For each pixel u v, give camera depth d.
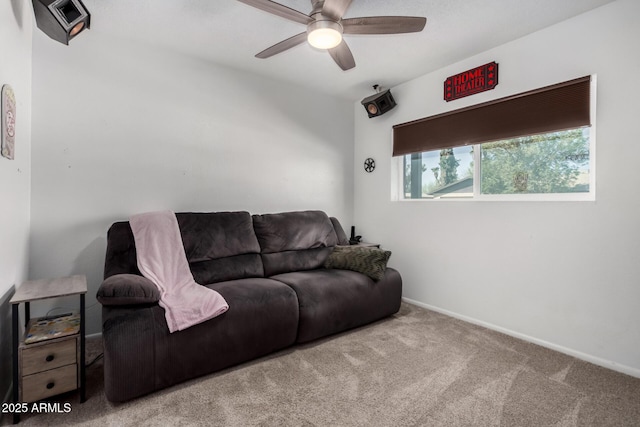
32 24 2.25
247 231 2.90
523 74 2.55
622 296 2.08
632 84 2.03
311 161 3.83
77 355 1.72
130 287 1.84
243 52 2.87
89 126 2.50
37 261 2.33
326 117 3.96
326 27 1.84
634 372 2.02
